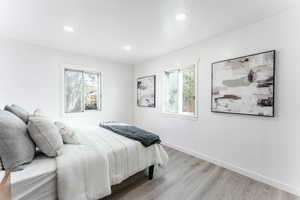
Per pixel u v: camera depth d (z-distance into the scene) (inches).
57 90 131.0
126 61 170.7
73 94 143.4
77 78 145.9
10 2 66.1
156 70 154.9
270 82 76.5
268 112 77.5
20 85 113.3
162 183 80.7
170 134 139.2
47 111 125.9
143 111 171.5
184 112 132.8
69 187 49.6
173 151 128.5
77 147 65.9
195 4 68.3
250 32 85.0
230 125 95.3
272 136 77.5
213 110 103.5
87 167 55.2
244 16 77.7
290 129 71.6
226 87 95.8
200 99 113.2
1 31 96.0
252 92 83.5
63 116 134.4
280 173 75.0
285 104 72.9
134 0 65.7
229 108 94.3
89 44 118.6
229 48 95.0
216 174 90.0
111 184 63.7
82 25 88.4
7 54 107.9
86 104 152.6
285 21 72.4
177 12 74.8
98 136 85.8
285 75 72.7
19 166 48.6
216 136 103.2
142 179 84.4
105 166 59.6
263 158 80.9
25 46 114.8
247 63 85.4
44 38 107.2
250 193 72.2
